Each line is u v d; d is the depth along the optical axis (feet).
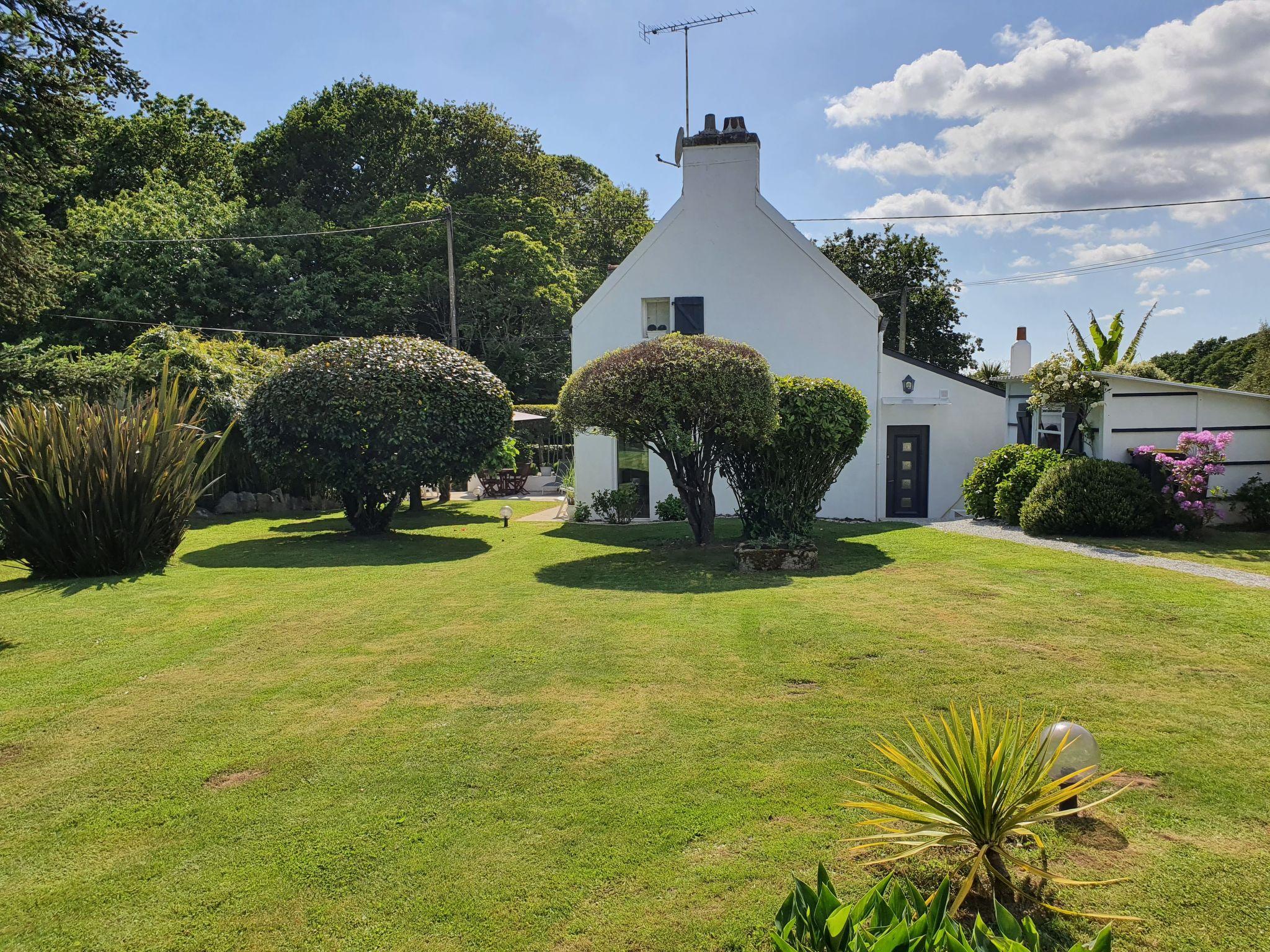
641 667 18.43
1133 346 66.39
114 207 94.79
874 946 6.79
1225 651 18.39
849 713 15.17
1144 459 38.63
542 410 95.40
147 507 33.17
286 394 40.65
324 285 100.07
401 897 9.85
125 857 10.89
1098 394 40.86
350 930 9.26
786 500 34.81
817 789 12.21
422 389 41.29
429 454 41.39
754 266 53.47
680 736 14.38
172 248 92.79
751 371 32.83
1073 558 30.99
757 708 15.62
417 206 106.42
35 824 11.78
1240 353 117.91
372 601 26.40
